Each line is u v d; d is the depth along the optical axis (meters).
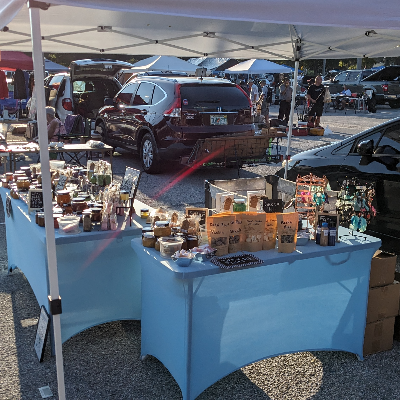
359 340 3.41
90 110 11.99
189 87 8.45
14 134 8.73
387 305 3.45
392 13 2.54
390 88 23.06
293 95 6.10
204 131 8.42
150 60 19.16
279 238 3.05
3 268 4.92
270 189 4.70
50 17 4.29
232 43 5.92
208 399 2.96
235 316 2.96
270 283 3.03
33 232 3.60
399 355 3.49
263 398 2.97
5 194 4.65
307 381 3.15
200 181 8.73
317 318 3.28
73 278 3.46
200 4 2.35
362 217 3.48
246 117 8.75
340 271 3.24
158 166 9.01
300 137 14.38
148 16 4.48
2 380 3.12
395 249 4.89
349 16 2.51
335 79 26.42
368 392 3.04
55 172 4.47
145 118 8.91
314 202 3.49
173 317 2.91
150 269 3.08
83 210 3.69
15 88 13.30
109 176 4.43
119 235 3.52
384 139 5.11
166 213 3.57
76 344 3.56
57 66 19.92
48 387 3.06
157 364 3.32
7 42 5.35
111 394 2.99
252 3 2.40
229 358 3.01
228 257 2.93
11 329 3.75
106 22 4.64
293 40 5.69
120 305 3.70
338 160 5.49
